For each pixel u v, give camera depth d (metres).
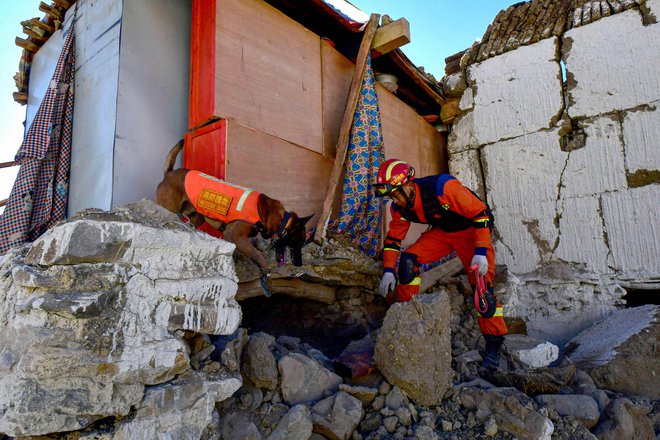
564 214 5.57
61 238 1.97
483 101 6.35
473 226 3.71
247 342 2.88
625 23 5.42
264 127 4.09
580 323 5.22
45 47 5.23
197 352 2.40
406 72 5.76
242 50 3.99
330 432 2.62
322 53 4.94
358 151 4.75
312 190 4.59
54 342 1.83
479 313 3.60
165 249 2.19
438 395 2.98
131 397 1.97
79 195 4.03
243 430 2.45
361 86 4.95
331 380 2.94
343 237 4.61
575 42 5.72
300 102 4.54
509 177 6.02
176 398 2.10
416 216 3.83
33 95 5.39
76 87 4.34
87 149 4.01
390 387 2.98
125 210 2.29
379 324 4.65
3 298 2.13
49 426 1.78
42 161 4.08
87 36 4.29
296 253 3.68
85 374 1.88
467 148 6.43
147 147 3.90
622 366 3.61
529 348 3.95
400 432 2.72
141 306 2.07
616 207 5.24
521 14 6.46
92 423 1.93
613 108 5.38
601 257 5.27
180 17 4.32
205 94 3.79
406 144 6.04
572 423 2.93
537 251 5.69
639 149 5.17
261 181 3.99
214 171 3.72
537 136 5.87
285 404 2.72
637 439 2.94
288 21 4.52
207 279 2.32
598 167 5.41
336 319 4.49
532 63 6.01
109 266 2.02
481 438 2.77
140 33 3.97
